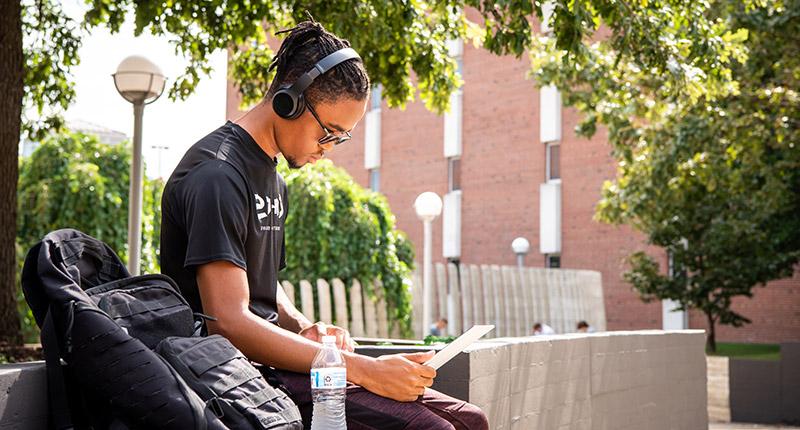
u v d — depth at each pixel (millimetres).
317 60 2451
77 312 1897
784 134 11508
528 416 4207
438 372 3572
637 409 5707
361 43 6867
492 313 12141
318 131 2467
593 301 15273
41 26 8266
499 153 23578
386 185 26172
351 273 10172
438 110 8281
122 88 6980
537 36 10242
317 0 6707
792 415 10812
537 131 22766
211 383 1979
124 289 2139
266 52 9180
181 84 8281
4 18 6055
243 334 2262
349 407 2373
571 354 4785
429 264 10352
